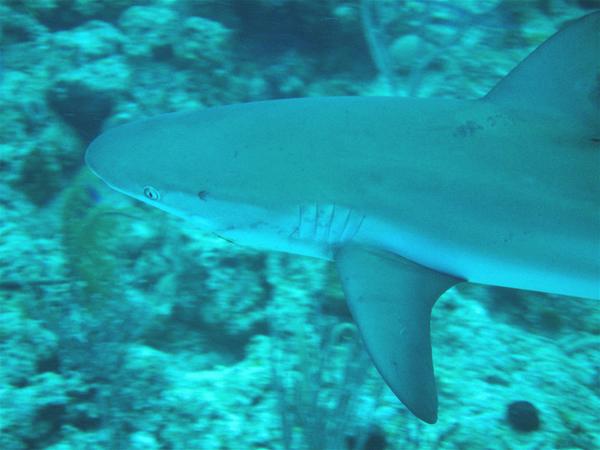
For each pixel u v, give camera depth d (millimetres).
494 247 916
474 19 2545
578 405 1436
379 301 863
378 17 2518
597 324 1686
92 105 2193
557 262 920
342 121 954
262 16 2455
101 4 2420
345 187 915
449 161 921
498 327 1642
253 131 958
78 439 1349
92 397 1394
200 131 973
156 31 2320
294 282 1600
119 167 955
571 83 920
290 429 1265
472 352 1557
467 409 1403
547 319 1708
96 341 1438
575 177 925
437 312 1653
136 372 1439
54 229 1759
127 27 2350
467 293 1716
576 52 910
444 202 910
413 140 934
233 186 927
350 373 1304
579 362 1592
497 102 955
